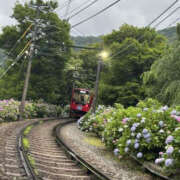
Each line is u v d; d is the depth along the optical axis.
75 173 6.32
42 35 30.14
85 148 10.11
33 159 6.92
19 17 30.17
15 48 30.36
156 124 7.20
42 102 29.72
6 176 5.09
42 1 30.41
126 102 19.70
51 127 17.88
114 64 22.11
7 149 7.98
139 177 6.32
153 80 13.95
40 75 30.55
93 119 15.27
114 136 9.25
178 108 7.25
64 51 30.55
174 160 5.48
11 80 30.08
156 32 29.72
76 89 30.14
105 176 5.70
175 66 11.62
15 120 20.72
